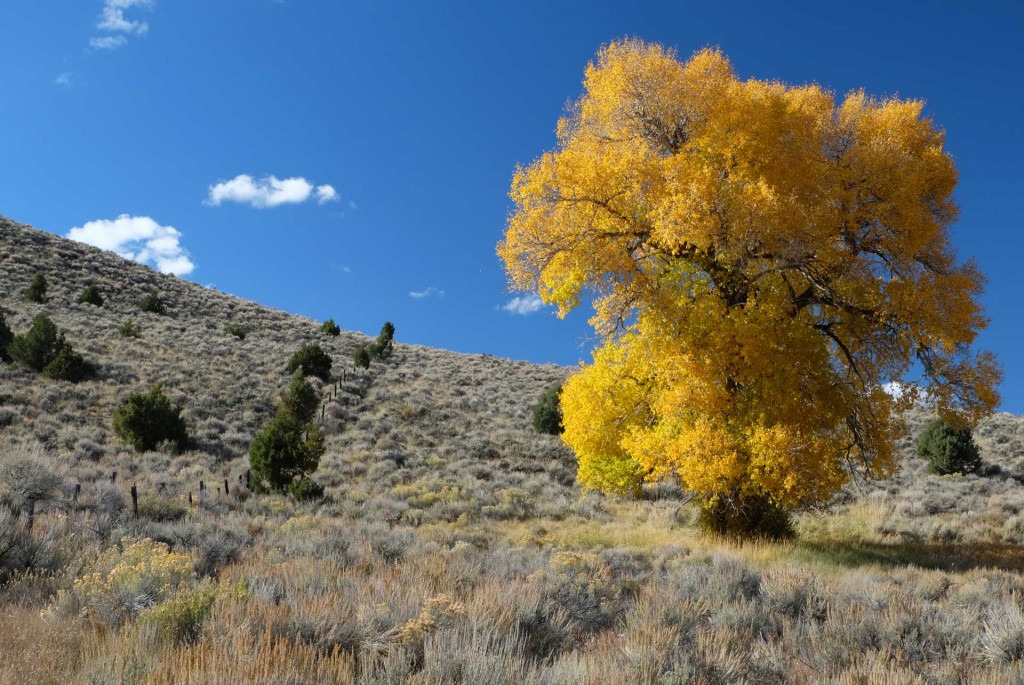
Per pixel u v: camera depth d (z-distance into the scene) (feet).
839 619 22.18
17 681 13.30
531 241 47.91
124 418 85.25
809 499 48.03
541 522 66.23
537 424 111.14
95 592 21.25
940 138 51.13
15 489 42.83
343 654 15.87
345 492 77.66
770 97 47.34
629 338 54.85
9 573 26.30
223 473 82.12
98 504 45.27
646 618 21.83
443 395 132.36
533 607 21.48
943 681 17.04
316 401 107.14
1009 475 88.89
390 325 168.04
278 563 32.12
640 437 49.08
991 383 49.32
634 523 67.26
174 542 37.55
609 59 49.90
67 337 124.77
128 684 13.56
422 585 24.29
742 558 39.86
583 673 15.81
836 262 47.37
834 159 50.19
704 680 16.62
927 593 29.27
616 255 47.14
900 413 53.42
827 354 51.93
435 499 74.74
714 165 46.29
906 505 69.72
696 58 47.96
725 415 50.08
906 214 46.44
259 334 169.48
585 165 46.39
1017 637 19.84
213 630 16.78
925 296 46.03
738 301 52.06
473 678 14.80
